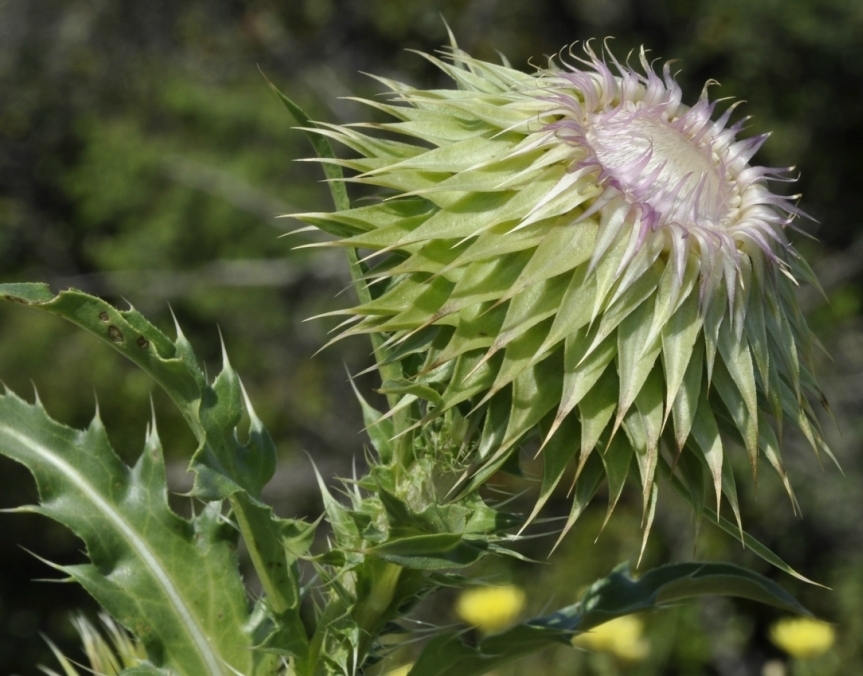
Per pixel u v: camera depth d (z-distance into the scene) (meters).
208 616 3.06
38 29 16.83
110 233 16.62
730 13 14.35
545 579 12.13
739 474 12.65
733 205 2.89
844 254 14.43
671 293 2.52
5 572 14.78
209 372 14.29
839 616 12.45
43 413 3.08
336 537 2.96
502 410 2.63
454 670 2.99
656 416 2.53
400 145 2.79
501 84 2.89
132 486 3.10
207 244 14.84
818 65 14.40
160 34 16.86
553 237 2.56
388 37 15.90
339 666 2.93
